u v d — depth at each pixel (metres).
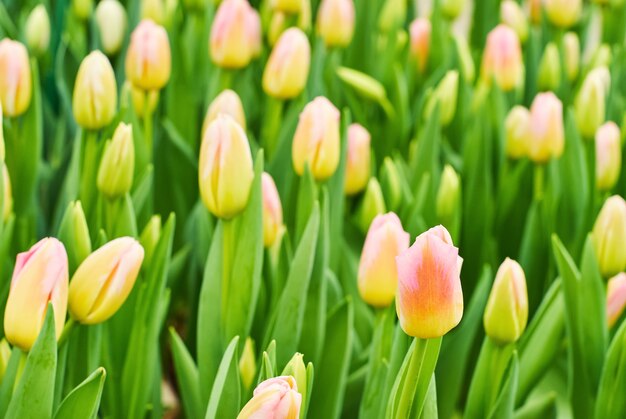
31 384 0.90
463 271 1.29
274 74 1.25
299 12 1.44
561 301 1.13
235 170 0.98
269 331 1.06
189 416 1.08
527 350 1.13
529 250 1.25
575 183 1.27
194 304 1.21
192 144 1.41
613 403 1.07
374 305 1.01
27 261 0.90
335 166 1.09
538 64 1.58
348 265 1.19
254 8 1.66
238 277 1.02
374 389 1.02
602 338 1.09
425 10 2.21
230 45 1.29
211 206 0.99
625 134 1.37
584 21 1.78
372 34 1.55
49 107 1.47
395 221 0.99
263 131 1.30
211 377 1.04
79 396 0.91
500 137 1.36
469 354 1.22
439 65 1.57
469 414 1.04
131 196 1.21
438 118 1.28
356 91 1.41
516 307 1.00
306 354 1.05
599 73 1.31
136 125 1.22
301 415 0.93
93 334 1.02
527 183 1.32
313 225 1.02
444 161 1.41
